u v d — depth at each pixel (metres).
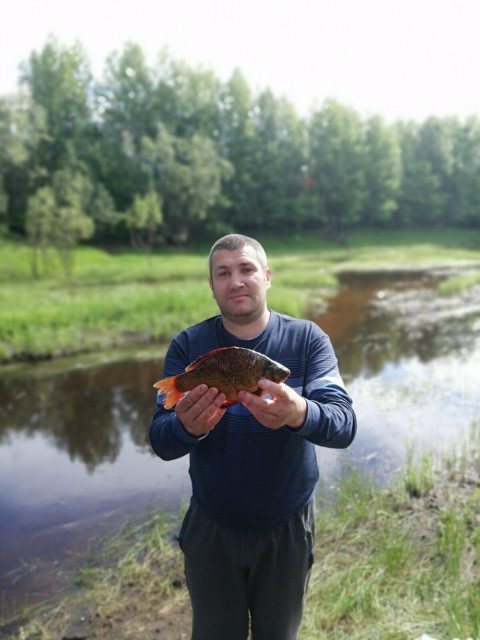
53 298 17.83
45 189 30.62
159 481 5.83
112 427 7.75
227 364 1.94
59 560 4.36
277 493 2.16
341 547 4.14
